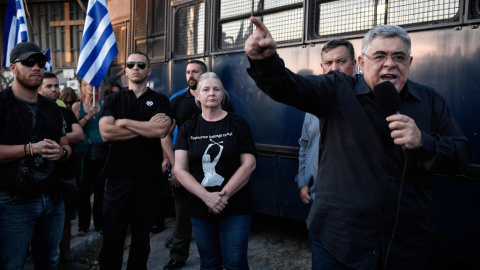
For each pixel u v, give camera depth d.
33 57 2.38
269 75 1.50
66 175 3.14
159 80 5.00
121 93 3.22
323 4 3.41
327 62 2.68
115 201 3.06
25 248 2.44
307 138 2.86
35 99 2.51
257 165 3.92
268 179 3.83
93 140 4.38
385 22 3.01
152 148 3.16
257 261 3.80
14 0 5.02
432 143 1.46
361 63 1.70
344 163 1.64
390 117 1.47
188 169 2.62
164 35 4.91
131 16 5.50
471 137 2.57
